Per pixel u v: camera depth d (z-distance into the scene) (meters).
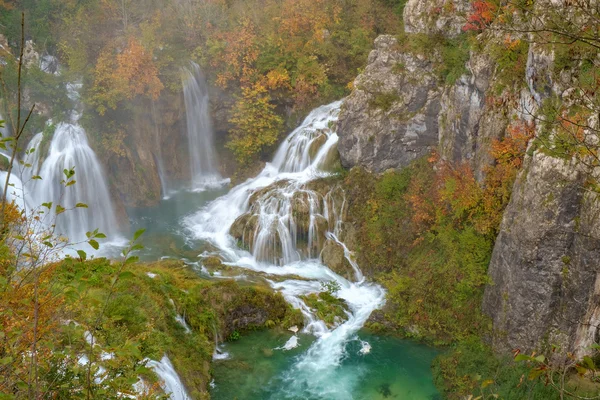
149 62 26.50
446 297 17.91
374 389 15.58
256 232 22.05
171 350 14.86
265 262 21.75
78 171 24.02
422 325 17.81
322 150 24.61
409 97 21.95
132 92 26.34
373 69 22.88
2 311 5.50
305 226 21.86
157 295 16.53
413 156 22.48
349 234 21.77
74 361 5.90
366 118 22.45
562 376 4.88
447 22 21.53
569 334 14.76
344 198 22.59
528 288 15.14
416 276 19.05
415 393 15.41
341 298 19.55
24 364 5.65
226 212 24.62
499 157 16.67
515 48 17.34
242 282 19.78
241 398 15.02
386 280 19.84
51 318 6.43
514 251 15.44
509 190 16.72
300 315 18.41
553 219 14.22
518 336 15.59
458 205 18.06
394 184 21.89
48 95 24.47
